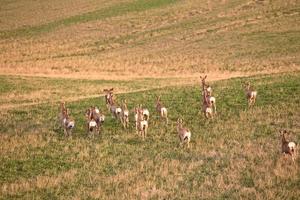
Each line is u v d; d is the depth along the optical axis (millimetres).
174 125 134375
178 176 97688
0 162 110938
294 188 86938
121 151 116188
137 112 126750
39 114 155625
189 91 177000
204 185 91938
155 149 116250
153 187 91875
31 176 102750
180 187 92062
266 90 163375
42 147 121188
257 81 183750
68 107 163750
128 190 91438
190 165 102250
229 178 93688
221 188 89812
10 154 116312
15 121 147500
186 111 147625
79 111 156625
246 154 106562
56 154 115625
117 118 142375
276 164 97938
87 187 94812
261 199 83000
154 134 127625
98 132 128625
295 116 130750
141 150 115875
